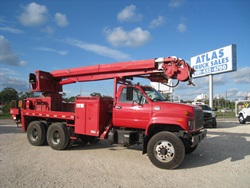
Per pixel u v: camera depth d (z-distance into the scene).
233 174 6.49
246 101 29.34
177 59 8.12
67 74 10.69
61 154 8.67
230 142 11.48
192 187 5.50
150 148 7.19
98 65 9.73
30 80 10.80
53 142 9.57
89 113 8.87
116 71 9.25
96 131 8.65
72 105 11.47
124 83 9.30
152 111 7.66
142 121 7.82
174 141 6.91
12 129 16.11
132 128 8.30
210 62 23.92
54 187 5.37
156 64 8.47
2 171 6.49
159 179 6.04
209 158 8.33
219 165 7.44
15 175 6.16
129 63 8.91
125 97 8.31
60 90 11.55
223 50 22.39
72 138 9.44
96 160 7.84
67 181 5.77
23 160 7.68
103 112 8.79
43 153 8.80
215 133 14.95
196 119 7.59
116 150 9.49
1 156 8.18
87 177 6.09
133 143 8.19
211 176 6.32
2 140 11.45
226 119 32.72
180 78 8.06
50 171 6.55
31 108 11.35
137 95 8.04
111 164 7.37
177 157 6.84
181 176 6.31
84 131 8.95
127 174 6.41
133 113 8.00
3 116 30.91
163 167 6.98
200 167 7.21
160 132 7.19
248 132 15.56
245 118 23.23
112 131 8.32
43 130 10.16
